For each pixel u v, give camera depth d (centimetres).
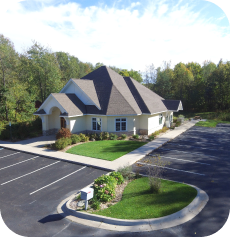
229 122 3988
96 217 857
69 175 1381
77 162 1605
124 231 779
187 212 857
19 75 4231
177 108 3091
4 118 3259
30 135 2564
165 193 1027
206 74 6956
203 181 1216
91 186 1183
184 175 1324
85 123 2603
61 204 1006
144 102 2688
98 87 2809
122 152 1847
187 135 2725
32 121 2886
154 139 2400
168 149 2006
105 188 1037
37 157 1791
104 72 3023
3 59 3344
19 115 3366
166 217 823
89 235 767
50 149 1998
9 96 3080
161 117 3053
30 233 788
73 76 6347
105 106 2498
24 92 3397
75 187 1198
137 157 1705
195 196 982
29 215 915
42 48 3884
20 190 1170
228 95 5438
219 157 1722
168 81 6253
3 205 1009
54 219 878
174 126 3319
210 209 886
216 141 2352
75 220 866
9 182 1281
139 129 2661
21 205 1005
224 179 1241
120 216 849
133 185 1156
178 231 757
